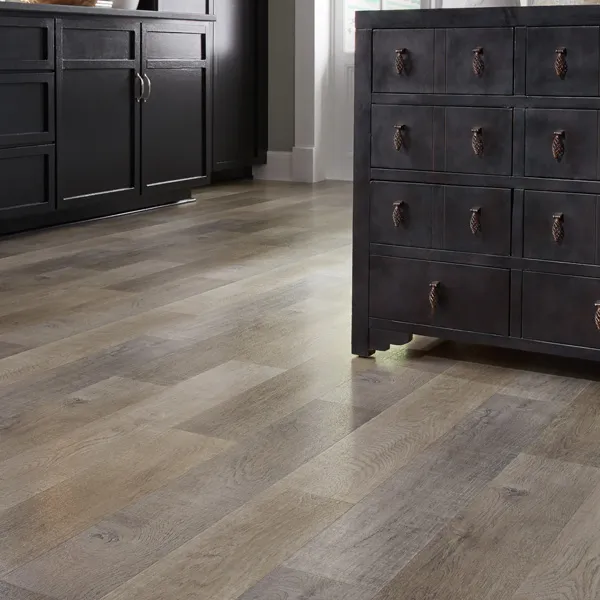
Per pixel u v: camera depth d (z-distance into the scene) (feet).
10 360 8.45
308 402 7.50
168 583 4.93
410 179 8.29
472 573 5.04
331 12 19.89
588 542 5.36
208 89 16.80
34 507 5.74
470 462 6.42
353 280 8.64
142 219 15.30
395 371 8.27
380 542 5.36
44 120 13.85
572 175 7.67
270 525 5.54
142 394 7.64
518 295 8.04
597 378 8.10
